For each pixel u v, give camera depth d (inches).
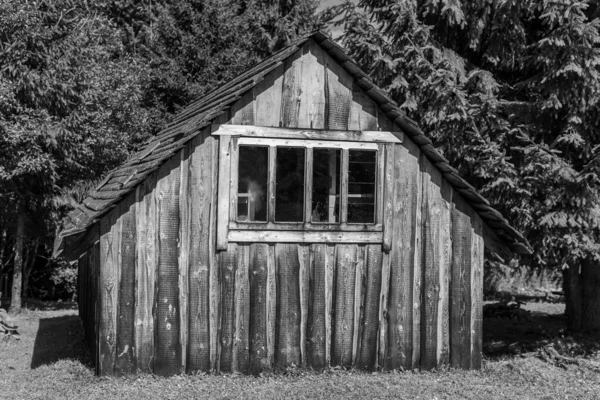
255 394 352.2
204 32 948.0
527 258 521.3
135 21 998.4
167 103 937.5
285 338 394.6
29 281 939.3
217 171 387.2
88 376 374.9
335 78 404.2
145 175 366.0
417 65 502.6
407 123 405.1
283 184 396.5
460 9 514.3
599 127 498.3
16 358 445.7
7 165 626.5
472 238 427.5
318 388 367.2
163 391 350.3
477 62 564.4
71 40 653.3
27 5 620.1
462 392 375.9
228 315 386.9
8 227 768.3
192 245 382.9
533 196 485.4
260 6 1045.2
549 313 741.3
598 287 555.2
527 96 530.0
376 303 410.3
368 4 562.6
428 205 420.5
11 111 624.7
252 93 392.2
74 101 655.1
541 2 486.9
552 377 423.2
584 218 462.9
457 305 424.5
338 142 403.9
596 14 501.0
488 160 472.1
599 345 514.0
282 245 395.9
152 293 376.2
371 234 409.1
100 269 369.4
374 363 409.4
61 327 577.9
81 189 708.7
